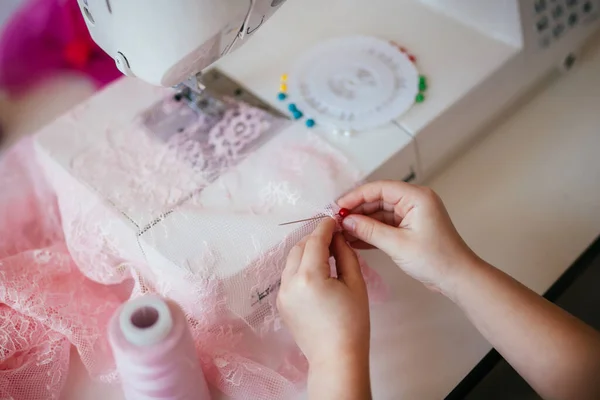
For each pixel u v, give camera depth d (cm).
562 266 82
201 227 74
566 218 87
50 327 73
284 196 76
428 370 75
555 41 95
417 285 83
